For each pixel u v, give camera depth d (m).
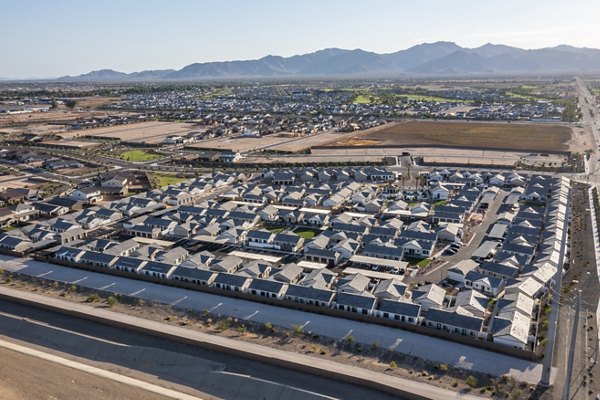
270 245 118.12
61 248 112.31
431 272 102.38
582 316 82.25
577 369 68.38
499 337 73.94
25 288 97.50
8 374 70.06
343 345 75.81
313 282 92.44
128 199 155.12
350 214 139.62
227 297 92.62
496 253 107.88
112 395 65.44
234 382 67.38
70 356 75.38
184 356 73.25
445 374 68.25
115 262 105.12
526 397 63.03
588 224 128.38
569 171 186.88
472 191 156.00
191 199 162.50
